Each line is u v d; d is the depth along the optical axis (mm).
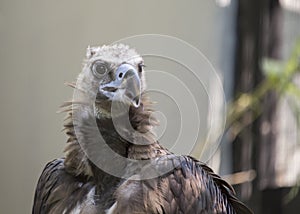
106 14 10406
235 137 11383
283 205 11430
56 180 5289
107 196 5004
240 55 11609
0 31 10500
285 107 11648
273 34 11578
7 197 10484
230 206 5734
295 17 11570
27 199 10359
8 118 10531
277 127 11602
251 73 11578
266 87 11039
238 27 11633
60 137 10055
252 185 11406
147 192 4906
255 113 11539
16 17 10484
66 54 10289
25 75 10469
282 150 11555
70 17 10359
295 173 11414
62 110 5305
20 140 10477
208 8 11359
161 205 4914
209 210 5293
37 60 10422
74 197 5121
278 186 11477
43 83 10367
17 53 10500
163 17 10789
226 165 11289
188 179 5117
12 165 10508
